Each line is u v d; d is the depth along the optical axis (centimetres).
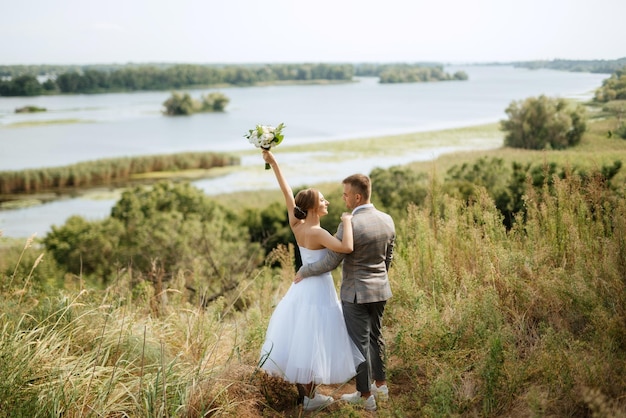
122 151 9988
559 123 2919
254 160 7956
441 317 391
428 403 303
